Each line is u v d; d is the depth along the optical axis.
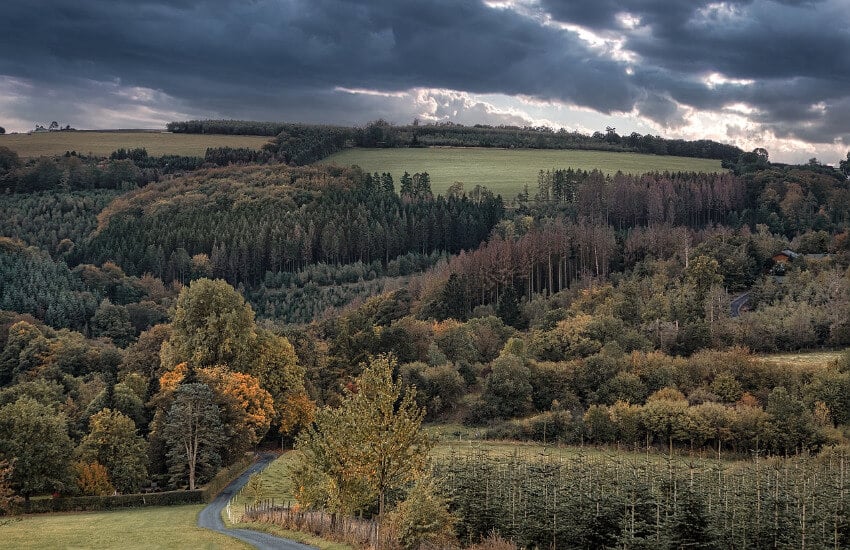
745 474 69.25
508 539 59.69
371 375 48.34
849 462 83.56
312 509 60.09
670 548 54.91
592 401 119.69
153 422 92.38
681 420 100.19
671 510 57.03
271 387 118.38
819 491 60.75
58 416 86.94
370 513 61.00
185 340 116.94
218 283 120.44
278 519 58.44
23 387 109.50
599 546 57.94
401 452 46.66
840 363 119.69
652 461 89.75
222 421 95.31
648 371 123.06
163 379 102.00
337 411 53.75
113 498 77.81
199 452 89.44
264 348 120.19
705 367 122.81
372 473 46.75
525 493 62.56
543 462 76.25
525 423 111.06
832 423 104.00
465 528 60.91
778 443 96.75
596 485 61.56
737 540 56.31
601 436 104.19
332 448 50.31
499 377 125.19
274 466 99.00
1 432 76.44
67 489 77.50
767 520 57.19
